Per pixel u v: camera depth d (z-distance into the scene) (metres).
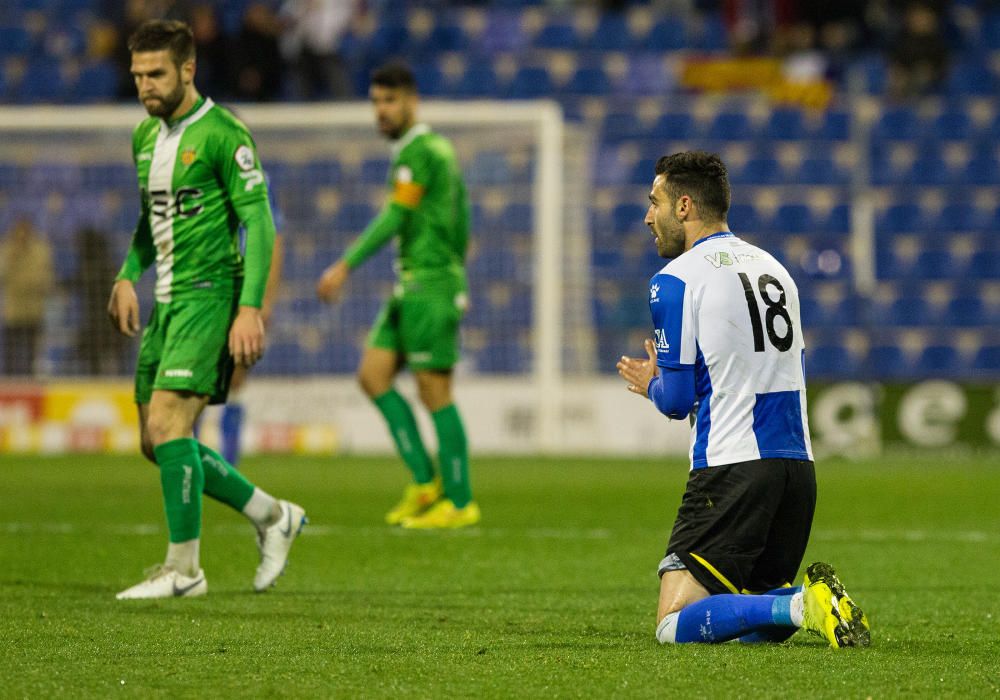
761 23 77.69
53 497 35.12
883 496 37.53
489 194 56.03
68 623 16.39
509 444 54.25
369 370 29.98
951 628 16.62
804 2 77.88
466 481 29.88
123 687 12.61
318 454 53.56
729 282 15.42
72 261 54.28
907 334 67.50
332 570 22.50
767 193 71.25
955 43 79.38
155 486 38.44
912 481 42.53
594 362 61.06
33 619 16.70
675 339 15.30
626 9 79.75
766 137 73.00
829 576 14.39
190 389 19.17
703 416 15.37
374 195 56.50
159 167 19.38
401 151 29.28
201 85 66.38
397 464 47.97
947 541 27.42
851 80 76.12
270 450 53.69
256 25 66.62
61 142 54.47
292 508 20.11
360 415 53.88
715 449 15.20
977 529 29.84
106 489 37.47
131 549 24.80
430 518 29.50
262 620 16.86
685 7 80.12
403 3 78.75
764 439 15.20
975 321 68.00
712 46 78.19
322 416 53.91
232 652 14.42
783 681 12.88
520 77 74.50
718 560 15.07
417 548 25.56
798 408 15.51
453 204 29.61
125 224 54.72
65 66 73.38
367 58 76.81
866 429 56.31
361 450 53.84
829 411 56.38
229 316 19.56
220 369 19.45
